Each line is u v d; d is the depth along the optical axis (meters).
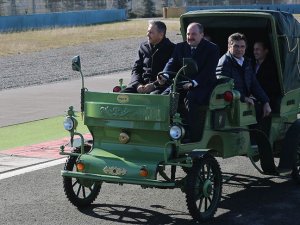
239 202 8.27
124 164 7.34
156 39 8.32
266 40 9.55
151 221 7.46
